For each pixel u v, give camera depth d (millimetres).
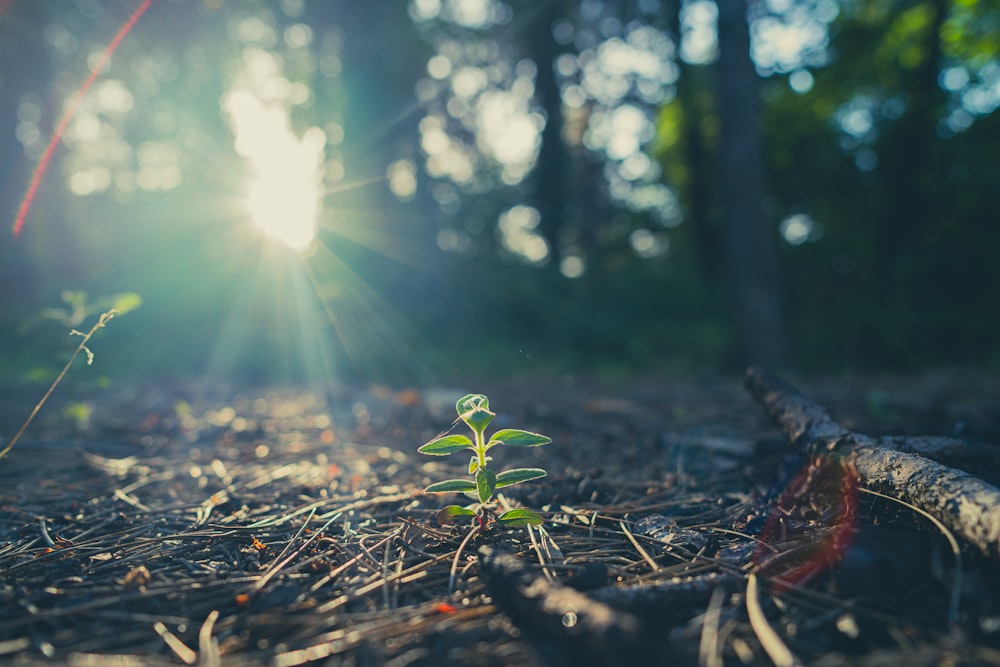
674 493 2879
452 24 17203
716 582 1823
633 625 1361
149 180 17906
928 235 14172
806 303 14555
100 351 9844
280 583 1962
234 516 2646
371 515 2604
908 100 14047
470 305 12617
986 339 11969
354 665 1536
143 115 17469
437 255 12891
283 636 1666
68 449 3971
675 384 7883
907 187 14102
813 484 2520
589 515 2564
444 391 7160
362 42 13039
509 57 18703
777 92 15336
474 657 1535
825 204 15219
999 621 1489
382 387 7293
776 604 1729
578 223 21000
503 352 11164
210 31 16250
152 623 1746
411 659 1544
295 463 3627
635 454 3656
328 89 14898
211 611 1809
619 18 17656
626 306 13938
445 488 2139
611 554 2166
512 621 1685
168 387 7559
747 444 3537
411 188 16484
